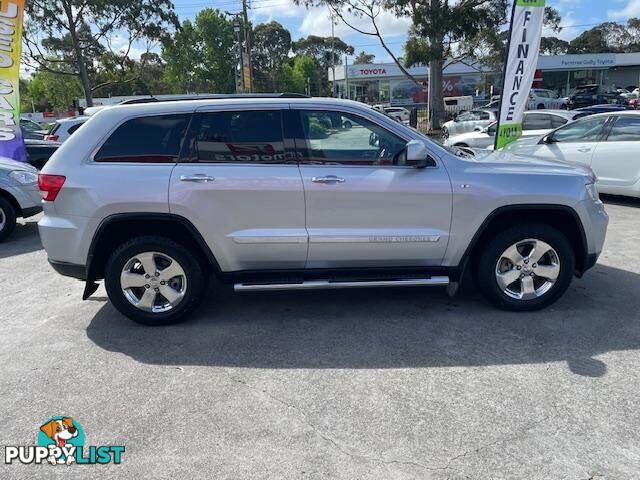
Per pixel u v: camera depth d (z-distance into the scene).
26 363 3.80
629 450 2.72
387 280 4.25
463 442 2.81
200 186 4.01
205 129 4.10
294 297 4.98
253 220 4.09
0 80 8.79
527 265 4.36
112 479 2.61
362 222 4.13
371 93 54.12
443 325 4.26
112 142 4.10
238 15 33.91
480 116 20.20
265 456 2.74
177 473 2.64
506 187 4.14
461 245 4.23
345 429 2.95
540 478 2.54
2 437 2.96
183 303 4.30
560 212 4.26
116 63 36.00
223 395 3.32
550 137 9.41
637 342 3.89
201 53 66.38
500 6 25.00
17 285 5.64
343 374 3.54
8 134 8.98
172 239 4.23
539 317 4.36
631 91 50.31
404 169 4.12
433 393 3.28
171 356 3.86
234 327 4.33
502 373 3.50
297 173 4.06
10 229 7.65
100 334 4.26
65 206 4.06
